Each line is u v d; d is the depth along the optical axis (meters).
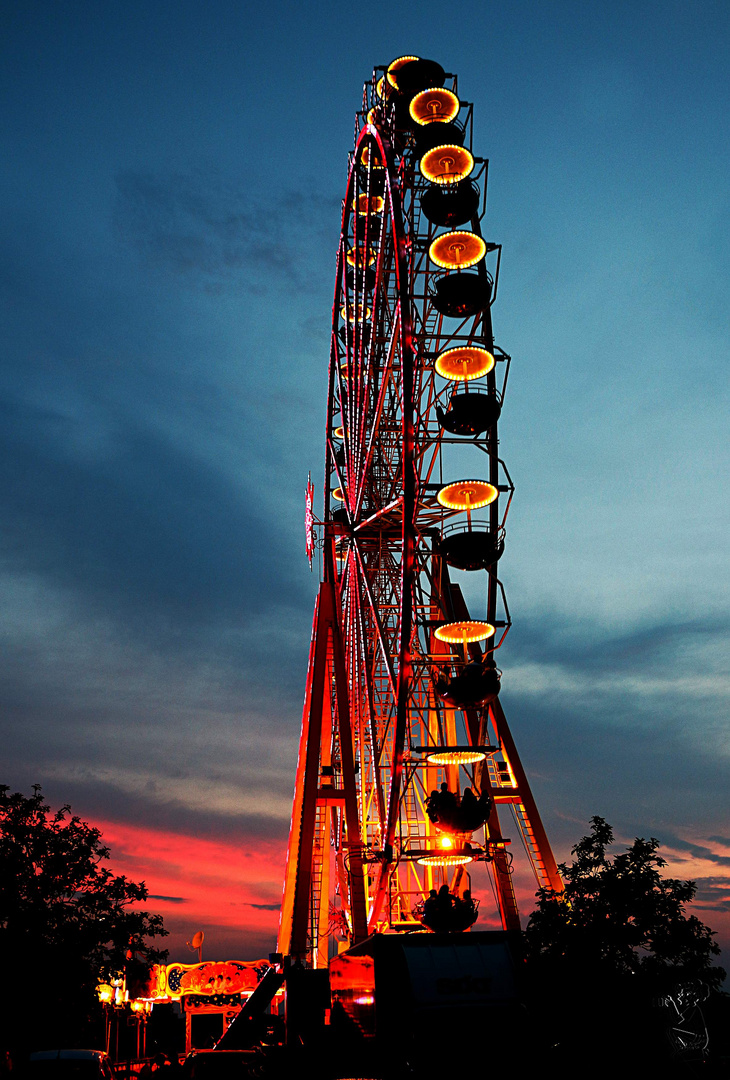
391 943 20.47
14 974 29.89
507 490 34.03
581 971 27.06
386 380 37.00
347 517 48.69
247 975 63.59
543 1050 19.30
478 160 35.81
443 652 38.47
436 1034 18.92
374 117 38.75
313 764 45.72
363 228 44.62
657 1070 24.47
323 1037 27.67
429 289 36.09
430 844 36.84
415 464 34.81
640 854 30.92
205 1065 29.86
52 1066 25.38
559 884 45.09
